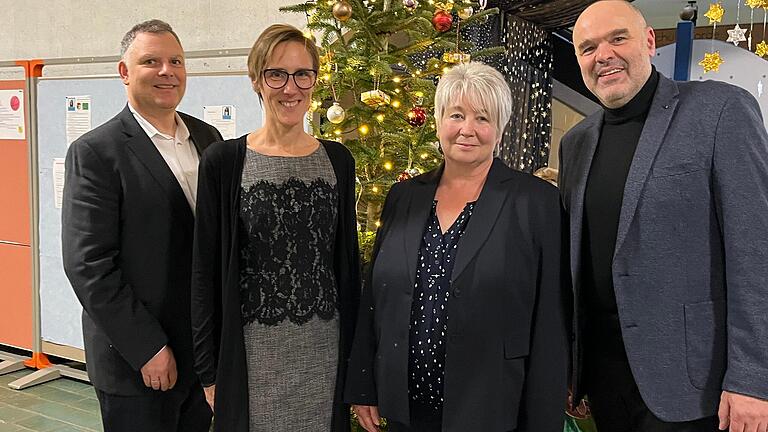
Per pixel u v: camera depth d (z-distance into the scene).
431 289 1.67
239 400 1.76
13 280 4.38
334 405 1.88
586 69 1.75
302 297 1.80
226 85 3.70
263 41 1.77
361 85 2.62
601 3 1.73
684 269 1.59
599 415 1.84
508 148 5.79
